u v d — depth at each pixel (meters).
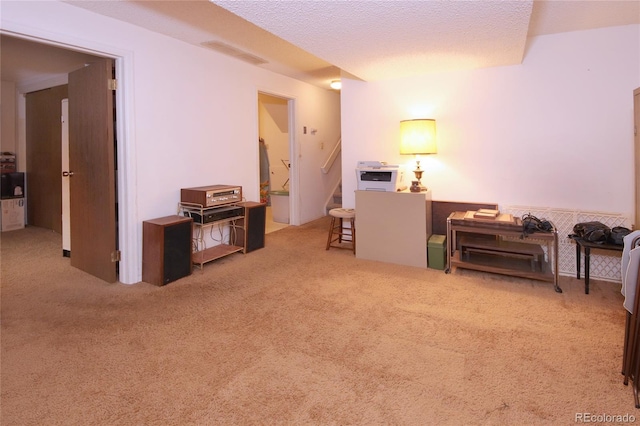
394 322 2.33
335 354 1.96
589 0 2.44
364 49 2.81
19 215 5.44
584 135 3.09
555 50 3.13
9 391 1.66
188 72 3.52
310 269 3.43
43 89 5.14
